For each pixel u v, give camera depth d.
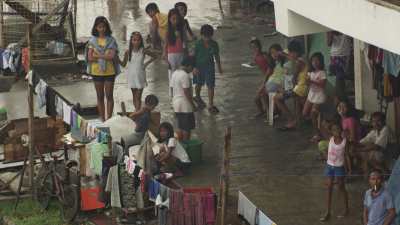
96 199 38.75
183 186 39.38
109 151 37.28
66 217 38.81
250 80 53.22
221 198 33.31
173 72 45.12
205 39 47.84
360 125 39.84
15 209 40.22
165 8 73.38
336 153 35.34
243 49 59.88
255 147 43.28
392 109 41.50
